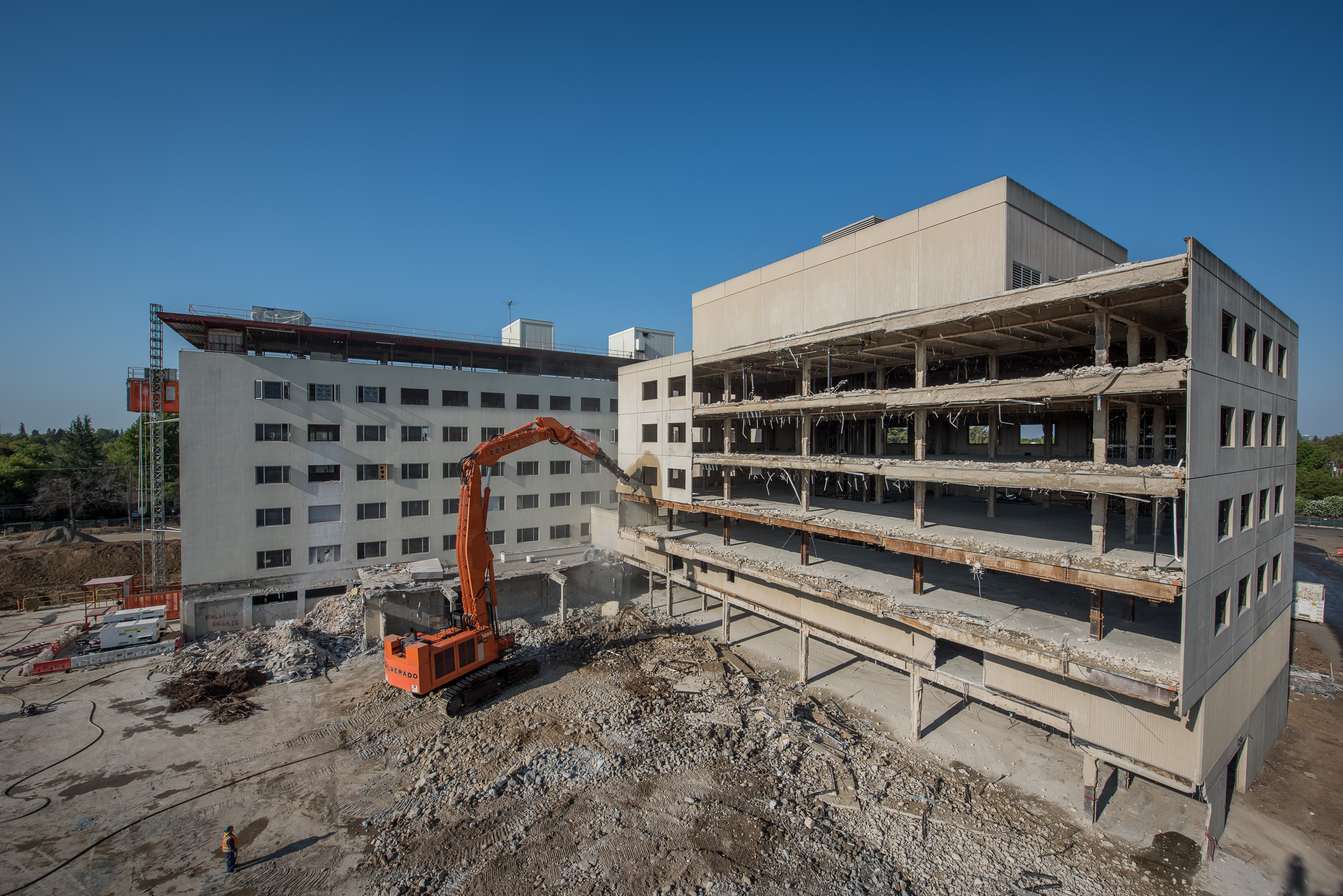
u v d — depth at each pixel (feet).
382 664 107.65
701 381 139.85
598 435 174.60
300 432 130.00
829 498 120.98
